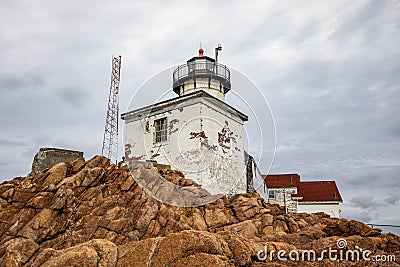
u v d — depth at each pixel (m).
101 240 9.87
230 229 13.73
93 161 14.70
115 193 13.56
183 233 9.35
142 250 9.41
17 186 13.41
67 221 12.08
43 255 9.98
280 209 16.73
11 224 11.89
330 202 30.88
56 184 13.61
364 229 13.12
